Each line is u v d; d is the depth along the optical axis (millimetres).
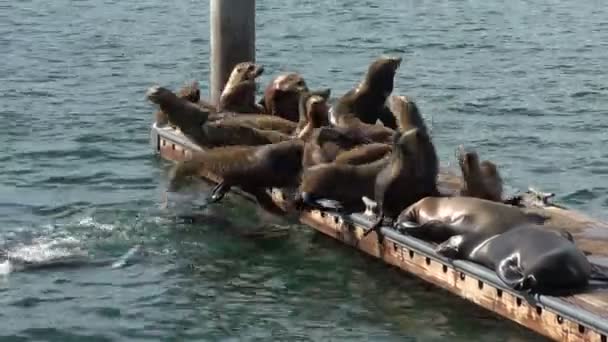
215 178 41875
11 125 51406
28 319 30188
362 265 34094
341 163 35938
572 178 44375
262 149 37219
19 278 32781
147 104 56531
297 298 32031
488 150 48312
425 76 64750
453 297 31484
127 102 57031
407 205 33750
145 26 84250
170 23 86062
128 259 34531
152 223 37656
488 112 55406
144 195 40938
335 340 29375
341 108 39688
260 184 37281
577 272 28844
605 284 29094
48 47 74062
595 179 44250
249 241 36062
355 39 78188
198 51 73500
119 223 37594
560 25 85000
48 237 36125
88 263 34094
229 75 47344
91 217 38219
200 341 29250
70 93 59125
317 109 38688
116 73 65375
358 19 87438
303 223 37344
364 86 40094
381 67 39906
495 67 67812
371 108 40094
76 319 30281
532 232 29938
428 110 55812
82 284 32500
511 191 38344
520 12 91688
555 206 35406
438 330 29891
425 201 32812
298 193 36500
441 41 77625
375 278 33125
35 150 47031
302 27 83000
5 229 36875
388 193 33688
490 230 30922
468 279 30906
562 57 71312
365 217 34688
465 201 31953
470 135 50781
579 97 58938
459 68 67438
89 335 29406
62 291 31984
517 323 29562
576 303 28094
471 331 29703
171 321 30375
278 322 30484
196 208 39188
